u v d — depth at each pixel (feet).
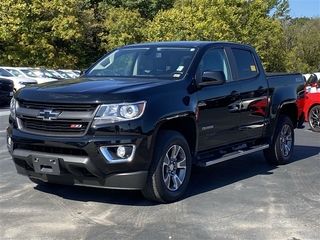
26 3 112.98
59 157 17.26
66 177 17.90
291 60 152.15
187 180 19.77
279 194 20.99
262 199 20.11
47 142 17.42
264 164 27.71
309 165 27.58
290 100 27.32
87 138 16.94
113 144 16.96
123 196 20.06
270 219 17.48
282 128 27.02
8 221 16.84
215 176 24.38
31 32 116.88
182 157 19.49
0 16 110.32
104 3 167.43
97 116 17.04
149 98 17.87
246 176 24.48
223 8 121.80
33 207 18.47
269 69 145.79
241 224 16.88
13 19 110.63
